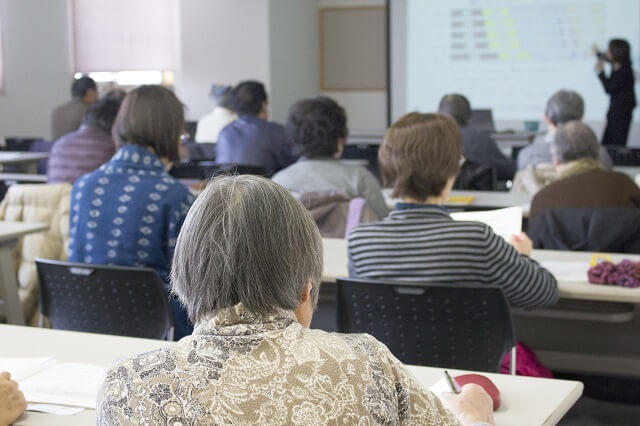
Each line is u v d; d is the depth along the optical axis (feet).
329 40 34.68
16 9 32.37
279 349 3.31
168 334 7.60
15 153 23.39
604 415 10.13
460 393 4.70
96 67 32.40
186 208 8.04
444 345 7.16
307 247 3.45
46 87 32.65
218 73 30.73
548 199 10.80
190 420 3.17
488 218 8.81
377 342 3.55
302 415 3.19
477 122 27.48
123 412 3.24
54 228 10.87
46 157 22.75
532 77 31.04
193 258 3.37
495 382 5.48
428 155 7.07
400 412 3.44
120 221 7.93
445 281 7.04
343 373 3.32
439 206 7.22
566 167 11.33
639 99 30.07
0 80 32.63
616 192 10.61
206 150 21.03
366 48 34.24
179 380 3.25
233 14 30.37
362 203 10.61
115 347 6.16
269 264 3.34
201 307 3.39
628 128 28.68
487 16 31.17
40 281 7.97
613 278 7.94
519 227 8.66
